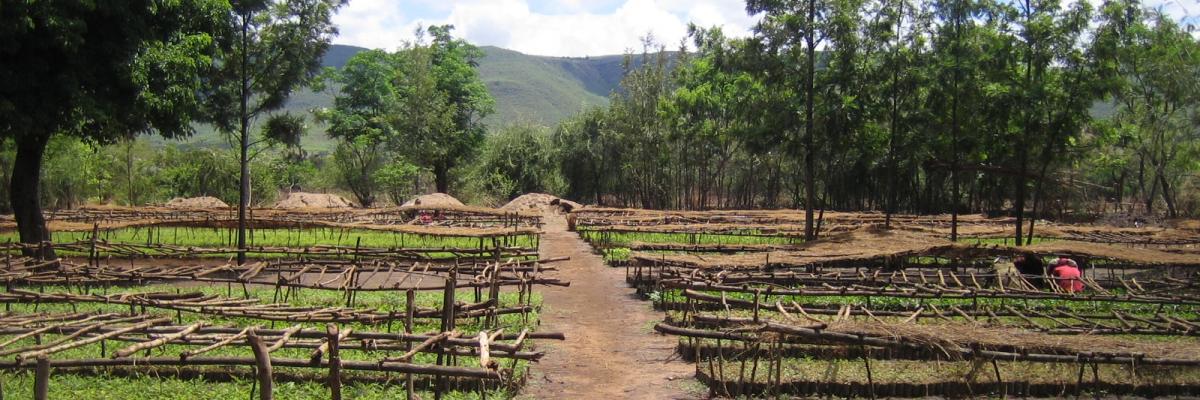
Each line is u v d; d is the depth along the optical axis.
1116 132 34.25
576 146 72.81
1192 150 49.19
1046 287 22.52
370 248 27.61
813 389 13.12
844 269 26.52
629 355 15.95
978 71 33.12
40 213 26.19
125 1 22.47
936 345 11.91
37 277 19.12
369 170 68.38
